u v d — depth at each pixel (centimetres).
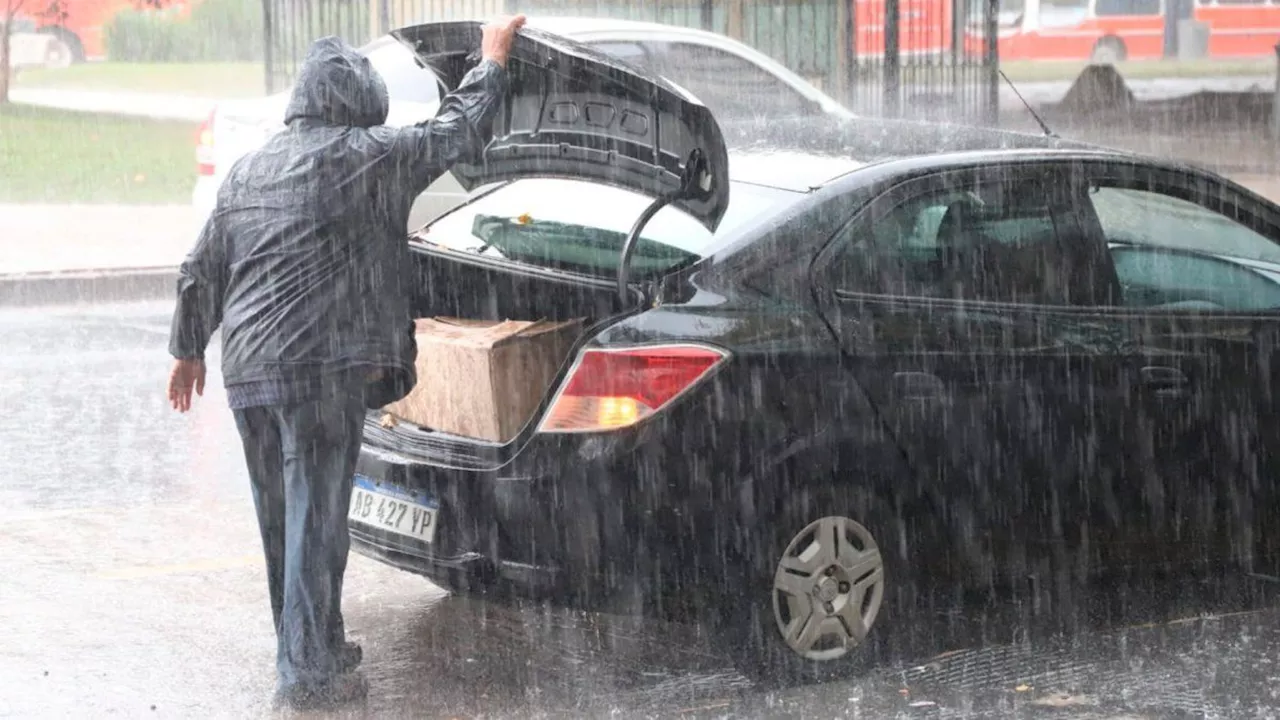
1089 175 658
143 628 664
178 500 859
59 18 3403
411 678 611
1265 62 3441
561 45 581
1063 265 645
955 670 624
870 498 604
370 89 579
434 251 673
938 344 611
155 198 2167
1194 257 680
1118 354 645
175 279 1584
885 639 621
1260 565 711
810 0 2150
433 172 571
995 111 2155
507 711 579
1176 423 657
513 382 588
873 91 2155
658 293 588
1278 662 638
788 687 601
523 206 701
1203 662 637
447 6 2091
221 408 1085
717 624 592
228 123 1320
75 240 1770
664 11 2125
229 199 575
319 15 2094
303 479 566
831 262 604
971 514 623
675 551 574
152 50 3484
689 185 589
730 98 1280
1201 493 669
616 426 565
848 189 620
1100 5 3406
